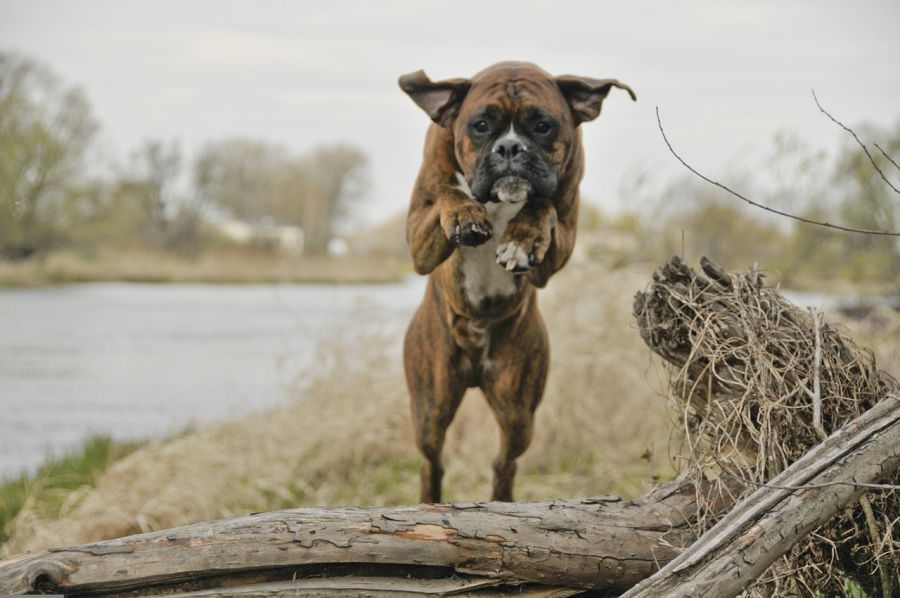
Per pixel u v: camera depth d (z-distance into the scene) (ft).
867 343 34.22
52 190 162.81
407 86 19.34
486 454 34.58
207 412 47.39
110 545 14.34
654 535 16.42
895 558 16.44
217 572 14.64
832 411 17.04
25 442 40.60
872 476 14.74
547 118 18.19
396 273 182.80
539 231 18.10
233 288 158.81
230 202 258.57
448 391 22.40
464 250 20.15
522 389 22.26
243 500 30.48
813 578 16.57
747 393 16.43
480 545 15.49
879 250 54.29
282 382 38.65
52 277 163.02
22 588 13.76
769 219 55.72
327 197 271.49
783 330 17.42
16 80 159.22
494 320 21.26
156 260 191.62
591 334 37.19
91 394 52.75
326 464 34.96
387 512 15.46
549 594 16.06
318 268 183.83
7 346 74.18
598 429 34.94
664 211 48.32
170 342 77.87
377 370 38.01
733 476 16.34
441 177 19.63
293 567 15.03
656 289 18.01
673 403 18.80
